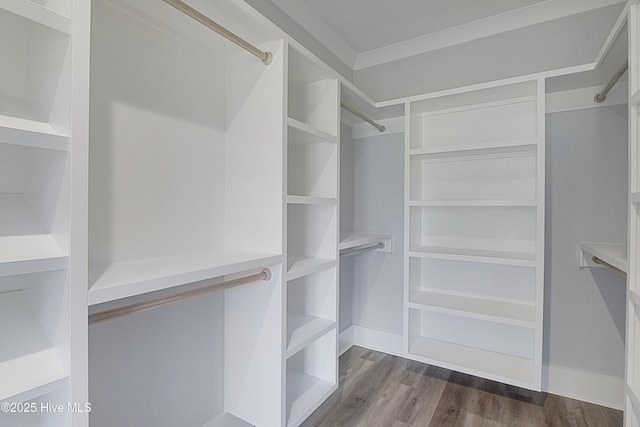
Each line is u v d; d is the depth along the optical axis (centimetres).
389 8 188
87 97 70
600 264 162
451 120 217
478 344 211
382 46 231
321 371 167
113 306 105
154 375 119
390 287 244
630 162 103
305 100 170
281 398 128
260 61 132
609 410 174
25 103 79
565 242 187
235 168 140
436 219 225
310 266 145
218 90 140
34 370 65
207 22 101
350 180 254
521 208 198
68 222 68
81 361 69
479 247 211
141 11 108
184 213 126
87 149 70
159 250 118
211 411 141
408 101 201
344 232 248
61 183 69
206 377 138
